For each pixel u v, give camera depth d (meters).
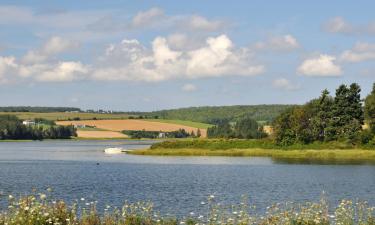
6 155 172.50
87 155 170.12
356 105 158.75
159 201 57.56
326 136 156.25
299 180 84.25
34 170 108.81
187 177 90.00
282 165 116.31
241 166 115.12
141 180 84.75
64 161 139.50
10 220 26.72
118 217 30.91
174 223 32.22
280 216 30.00
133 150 187.75
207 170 105.06
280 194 65.44
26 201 28.03
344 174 94.31
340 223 30.11
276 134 157.75
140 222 29.81
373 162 121.75
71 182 81.81
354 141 151.38
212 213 32.81
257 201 58.22
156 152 161.38
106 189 71.00
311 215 29.36
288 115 160.62
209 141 166.38
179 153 157.75
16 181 83.94
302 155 141.88
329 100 160.50
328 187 73.94
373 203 57.03
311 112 159.75
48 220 26.48
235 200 59.06
